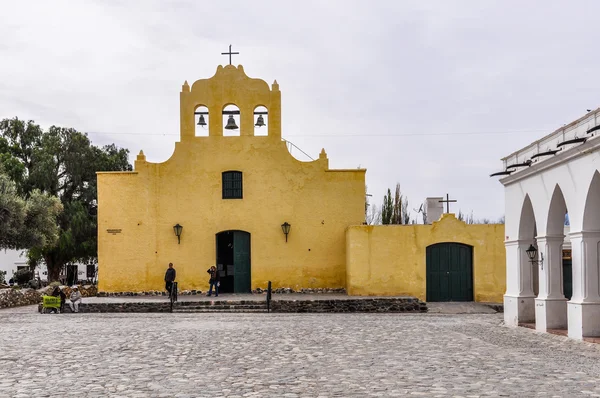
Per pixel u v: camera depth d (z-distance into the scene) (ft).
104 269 112.16
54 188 180.24
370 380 35.78
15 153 182.91
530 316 70.85
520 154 71.31
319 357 45.68
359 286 105.19
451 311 95.91
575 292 57.62
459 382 34.76
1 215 113.09
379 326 70.54
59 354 47.75
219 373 38.73
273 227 112.78
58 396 31.83
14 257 230.27
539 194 66.13
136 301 97.96
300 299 96.63
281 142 113.50
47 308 95.20
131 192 112.98
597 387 33.04
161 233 112.57
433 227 105.81
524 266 71.67
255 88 114.01
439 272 106.11
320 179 113.09
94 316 88.07
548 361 43.06
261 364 42.45
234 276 112.88
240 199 112.98
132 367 41.32
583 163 55.47
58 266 182.50
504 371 38.58
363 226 105.70
